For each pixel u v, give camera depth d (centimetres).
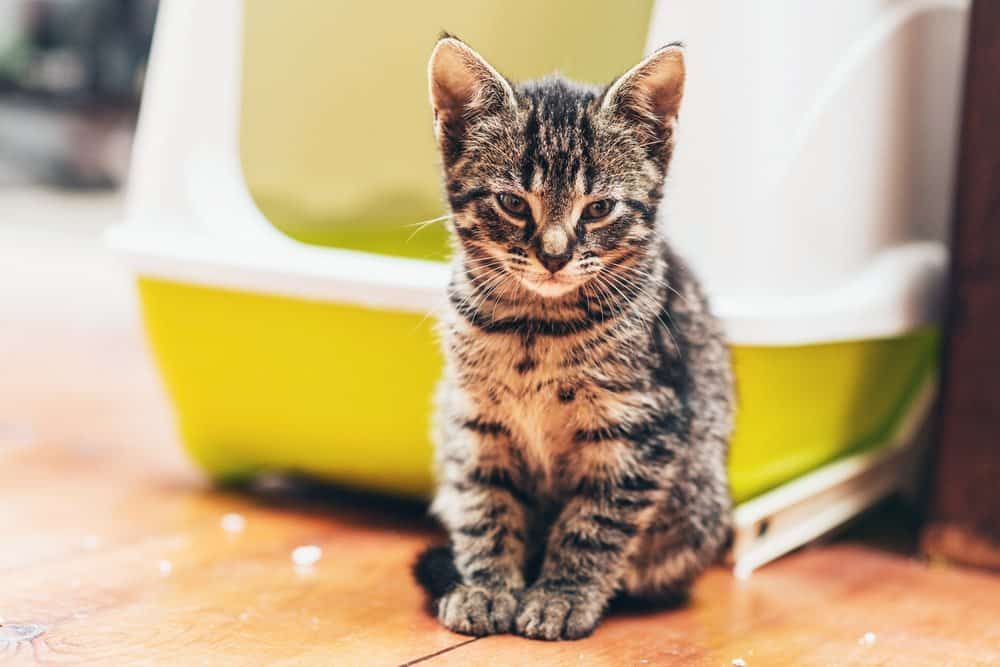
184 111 86
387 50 84
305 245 86
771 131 77
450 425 74
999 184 79
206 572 76
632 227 72
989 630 74
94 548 78
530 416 72
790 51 78
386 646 69
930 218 89
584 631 71
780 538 82
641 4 79
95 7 254
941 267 88
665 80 72
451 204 73
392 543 81
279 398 85
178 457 95
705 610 75
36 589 73
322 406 84
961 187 80
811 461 85
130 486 89
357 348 82
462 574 73
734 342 77
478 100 72
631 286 72
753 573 80
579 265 70
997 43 79
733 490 81
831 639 72
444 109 73
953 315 81
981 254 80
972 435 81
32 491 87
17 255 210
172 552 78
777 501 82
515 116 71
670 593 76
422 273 80
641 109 72
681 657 69
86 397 108
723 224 77
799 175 79
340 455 86
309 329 83
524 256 71
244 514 85
